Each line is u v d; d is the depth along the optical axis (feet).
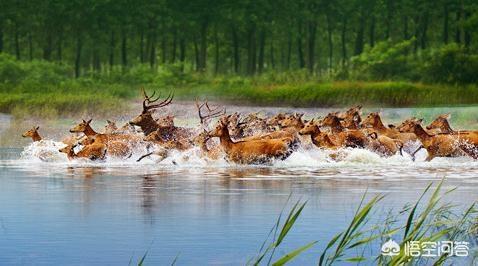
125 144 237.45
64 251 116.06
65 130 352.28
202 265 108.99
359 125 258.37
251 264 109.70
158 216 139.85
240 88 505.66
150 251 116.06
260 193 165.37
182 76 618.44
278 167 217.56
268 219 136.36
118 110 414.00
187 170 210.59
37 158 247.09
